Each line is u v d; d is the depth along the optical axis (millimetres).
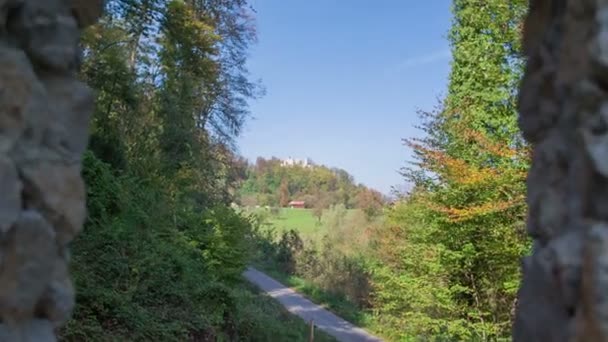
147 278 6207
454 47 8492
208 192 12312
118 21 8875
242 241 8227
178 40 9836
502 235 7625
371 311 12570
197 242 7676
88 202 6117
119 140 8391
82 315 5203
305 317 12086
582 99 1186
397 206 9656
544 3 1609
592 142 1128
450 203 7895
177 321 6160
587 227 1154
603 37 1095
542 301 1386
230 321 7516
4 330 1414
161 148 10469
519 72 7461
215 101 13867
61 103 1630
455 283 8406
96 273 5633
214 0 13094
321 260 16406
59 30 1610
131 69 9594
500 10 7555
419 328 8797
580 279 1168
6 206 1394
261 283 15602
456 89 8422
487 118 7895
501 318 8008
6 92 1412
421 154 8188
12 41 1498
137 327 5617
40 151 1535
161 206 7430
